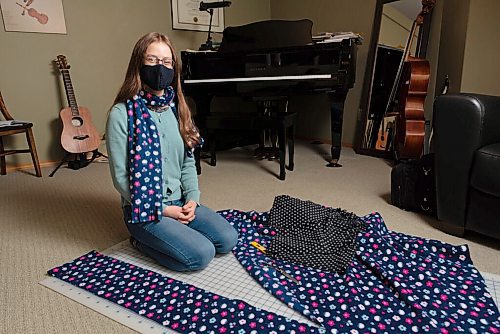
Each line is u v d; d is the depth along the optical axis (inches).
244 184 95.8
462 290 45.3
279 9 164.4
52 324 41.8
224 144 141.9
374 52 126.0
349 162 118.0
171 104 54.1
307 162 118.7
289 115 101.8
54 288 48.6
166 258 52.1
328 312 42.1
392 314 41.4
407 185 74.4
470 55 93.2
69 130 113.7
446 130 60.1
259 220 67.3
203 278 50.1
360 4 130.6
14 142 113.7
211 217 56.7
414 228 66.9
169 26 137.8
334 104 107.7
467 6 91.6
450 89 100.5
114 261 54.9
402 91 105.3
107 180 102.0
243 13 159.5
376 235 56.6
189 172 57.9
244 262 53.2
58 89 118.9
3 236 65.9
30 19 109.3
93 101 126.1
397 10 116.7
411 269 49.3
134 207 48.6
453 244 60.1
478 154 56.8
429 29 107.9
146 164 48.9
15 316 43.3
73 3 115.9
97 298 46.1
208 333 39.0
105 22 123.2
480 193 58.2
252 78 106.3
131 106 49.1
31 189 94.5
